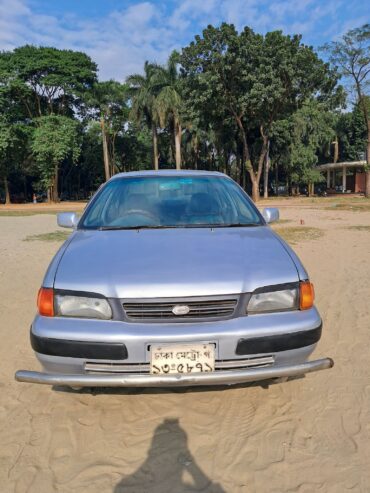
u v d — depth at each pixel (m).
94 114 44.47
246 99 27.08
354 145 50.31
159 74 35.03
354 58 27.03
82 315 2.47
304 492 2.13
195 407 2.88
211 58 26.78
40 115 41.34
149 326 2.40
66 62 39.81
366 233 11.27
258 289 2.51
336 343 3.89
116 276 2.51
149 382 2.31
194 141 46.25
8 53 40.41
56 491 2.16
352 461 2.35
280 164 46.19
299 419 2.74
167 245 2.90
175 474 2.27
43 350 2.46
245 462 2.35
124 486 2.19
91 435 2.61
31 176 53.97
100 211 3.58
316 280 6.12
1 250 9.23
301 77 27.22
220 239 3.03
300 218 16.44
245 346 2.41
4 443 2.54
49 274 2.65
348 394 3.03
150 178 3.99
